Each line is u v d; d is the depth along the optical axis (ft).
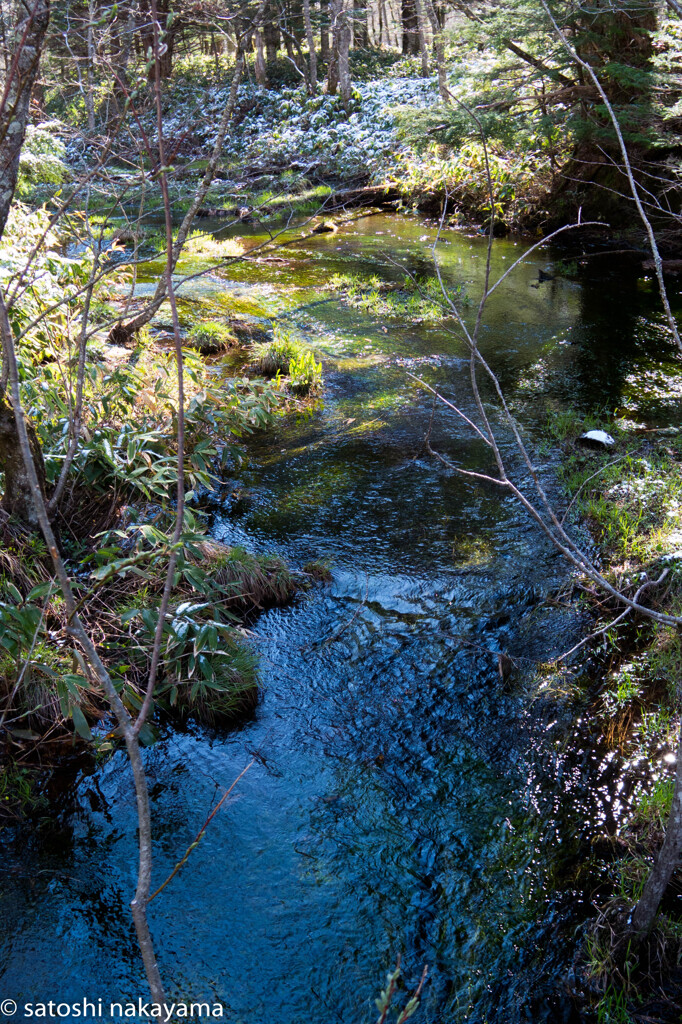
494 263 39.47
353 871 10.08
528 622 14.60
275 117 74.95
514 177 46.26
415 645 14.10
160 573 14.61
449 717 12.55
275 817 10.84
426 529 17.58
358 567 16.31
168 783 11.35
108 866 10.11
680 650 13.33
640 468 19.45
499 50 38.83
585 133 37.45
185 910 9.59
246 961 9.02
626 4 33.14
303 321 31.48
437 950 9.15
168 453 17.90
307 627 14.57
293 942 9.23
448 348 28.53
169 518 16.75
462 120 38.88
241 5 9.48
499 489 19.11
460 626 14.53
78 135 11.95
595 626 14.39
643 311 32.14
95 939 9.25
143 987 8.76
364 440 21.79
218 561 15.17
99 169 10.50
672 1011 8.40
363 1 43.68
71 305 20.59
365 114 70.33
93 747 11.80
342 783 11.37
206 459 19.70
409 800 11.10
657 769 11.39
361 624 14.64
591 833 10.53
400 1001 8.62
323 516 18.13
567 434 21.72
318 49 91.97
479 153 48.42
